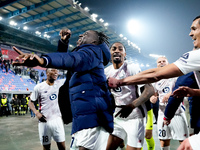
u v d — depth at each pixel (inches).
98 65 54.7
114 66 99.2
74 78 53.7
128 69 94.5
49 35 935.0
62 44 65.6
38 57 35.9
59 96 62.3
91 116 50.6
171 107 71.7
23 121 405.7
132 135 87.4
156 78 43.3
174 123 112.0
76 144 55.6
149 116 120.3
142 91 84.7
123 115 74.8
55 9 724.0
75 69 47.0
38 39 907.4
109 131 53.7
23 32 821.9
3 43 764.0
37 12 738.2
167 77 42.7
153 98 123.0
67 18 810.2
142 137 89.4
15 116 529.7
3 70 699.4
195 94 51.3
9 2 637.3
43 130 110.0
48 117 110.7
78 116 51.5
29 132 263.9
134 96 92.4
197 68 40.7
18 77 727.7
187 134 112.5
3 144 188.1
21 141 202.4
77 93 52.1
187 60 41.1
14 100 569.0
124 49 98.4
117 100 94.9
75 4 703.1
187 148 42.8
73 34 974.4
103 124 52.4
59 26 868.6
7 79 671.8
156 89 124.0
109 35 1034.1
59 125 112.0
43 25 825.5
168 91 118.0
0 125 339.9
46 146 111.0
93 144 52.0
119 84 47.5
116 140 92.2
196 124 58.8
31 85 743.7
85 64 48.1
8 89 628.1
